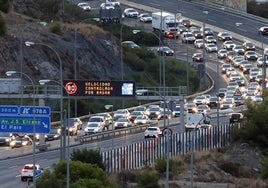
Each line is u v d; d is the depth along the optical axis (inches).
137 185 4744.1
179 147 5777.6
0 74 7608.3
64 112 4953.3
